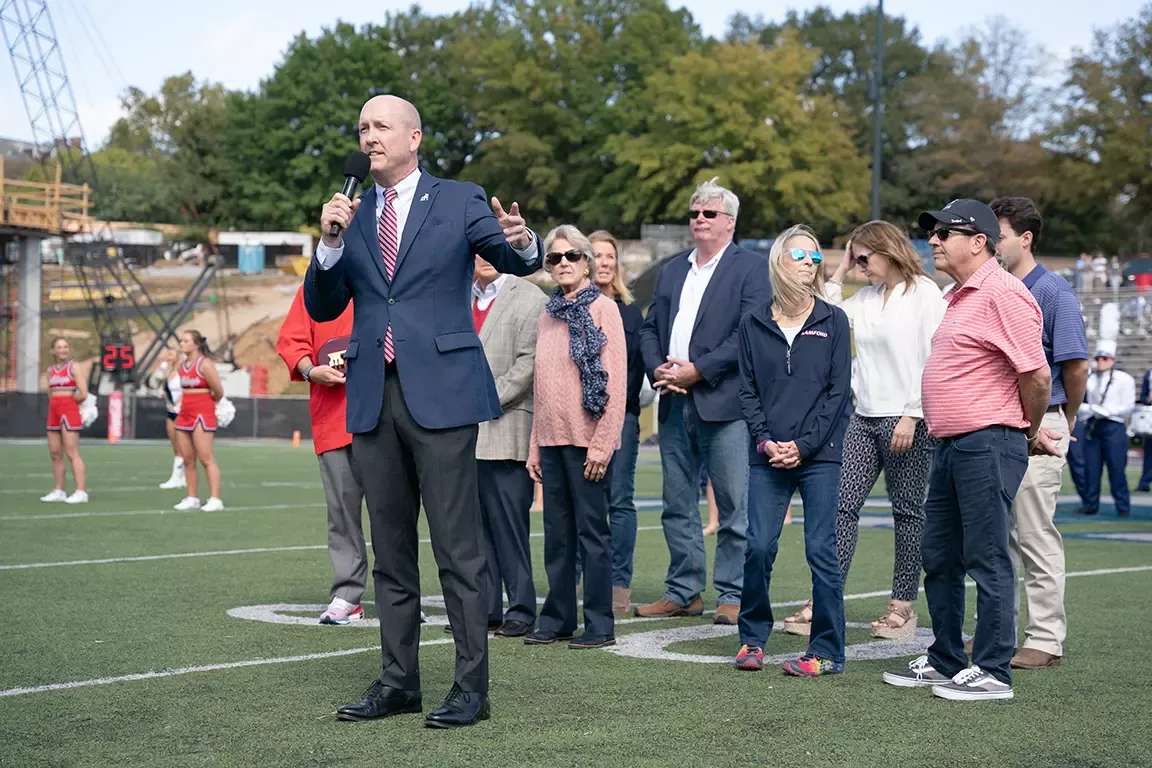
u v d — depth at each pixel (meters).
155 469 21.36
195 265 59.69
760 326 5.47
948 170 67.94
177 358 19.75
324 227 4.33
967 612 7.16
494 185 70.50
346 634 6.14
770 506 5.43
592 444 5.95
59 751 3.94
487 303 6.67
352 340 4.49
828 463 5.36
